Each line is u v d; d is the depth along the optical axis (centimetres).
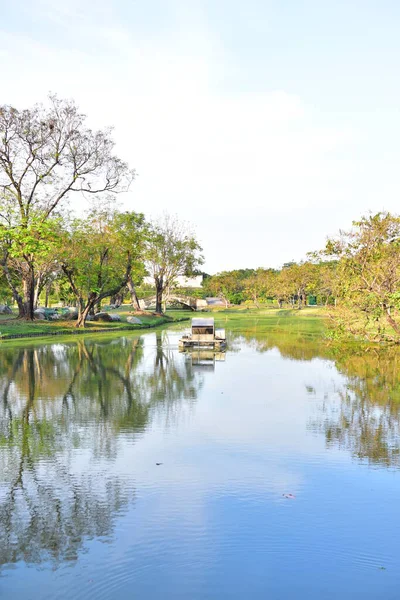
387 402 1620
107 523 789
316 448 1147
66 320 5497
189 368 2383
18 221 4266
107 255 5112
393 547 721
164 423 1359
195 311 10512
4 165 4366
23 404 1594
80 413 1473
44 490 915
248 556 697
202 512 824
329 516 812
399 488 923
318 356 2831
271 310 9862
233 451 1126
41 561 687
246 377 2117
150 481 953
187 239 7694
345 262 2827
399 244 2788
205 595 614
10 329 4272
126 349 3253
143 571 663
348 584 635
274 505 852
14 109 4262
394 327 2778
